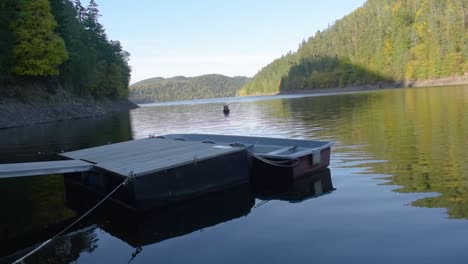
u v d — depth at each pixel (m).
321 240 4.68
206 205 6.64
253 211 6.11
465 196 5.91
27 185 9.12
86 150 9.80
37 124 33.31
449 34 84.44
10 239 5.66
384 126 15.67
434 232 4.63
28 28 39.03
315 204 6.17
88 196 8.01
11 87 37.31
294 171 7.94
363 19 125.75
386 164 8.61
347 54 117.81
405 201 5.90
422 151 9.74
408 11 104.44
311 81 121.50
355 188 6.89
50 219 6.52
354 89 103.81
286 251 4.45
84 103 48.84
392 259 4.04
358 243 4.49
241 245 4.74
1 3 36.72
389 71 96.62
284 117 24.88
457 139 11.16
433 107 23.45
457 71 81.38
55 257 4.84
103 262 4.57
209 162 7.29
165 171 6.69
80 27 57.22
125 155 8.50
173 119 31.62
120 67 74.19
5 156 13.96
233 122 24.05
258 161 8.46
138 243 5.13
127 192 6.61
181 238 5.18
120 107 67.94
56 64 41.72
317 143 9.12
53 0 46.25
